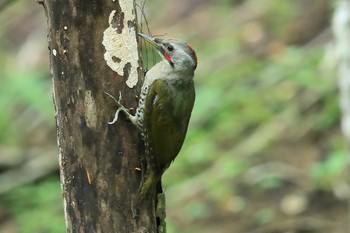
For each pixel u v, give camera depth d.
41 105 19.33
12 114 20.41
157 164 7.29
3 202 17.05
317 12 19.95
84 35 6.92
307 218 14.29
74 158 7.11
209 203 15.56
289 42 19.59
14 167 18.17
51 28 6.99
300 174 15.42
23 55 24.12
